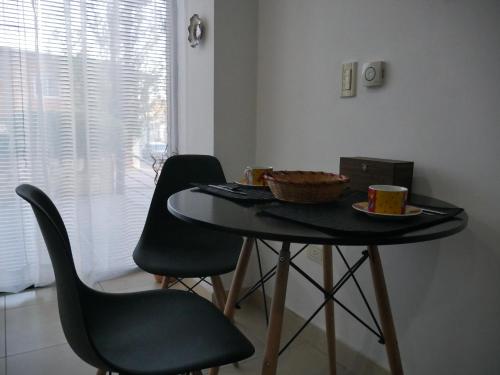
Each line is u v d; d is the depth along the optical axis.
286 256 0.96
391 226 0.81
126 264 2.60
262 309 2.21
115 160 2.45
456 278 1.27
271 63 2.01
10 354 1.75
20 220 2.27
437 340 1.34
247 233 0.81
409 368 1.45
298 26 1.82
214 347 0.92
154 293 1.19
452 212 0.98
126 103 2.46
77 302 0.76
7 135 2.17
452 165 1.24
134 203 2.58
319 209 0.99
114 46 2.35
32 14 2.11
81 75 2.24
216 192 1.24
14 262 2.29
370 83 1.46
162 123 2.59
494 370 1.19
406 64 1.35
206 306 1.13
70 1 2.17
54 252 0.76
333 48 1.64
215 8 1.98
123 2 2.37
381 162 1.25
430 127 1.29
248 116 2.14
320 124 1.74
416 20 1.31
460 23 1.19
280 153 2.00
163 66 2.54
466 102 1.19
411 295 1.41
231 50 2.05
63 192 2.32
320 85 1.72
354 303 1.65
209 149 2.12
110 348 0.91
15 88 2.14
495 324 1.18
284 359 1.77
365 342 1.62
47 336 1.89
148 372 0.81
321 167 1.75
